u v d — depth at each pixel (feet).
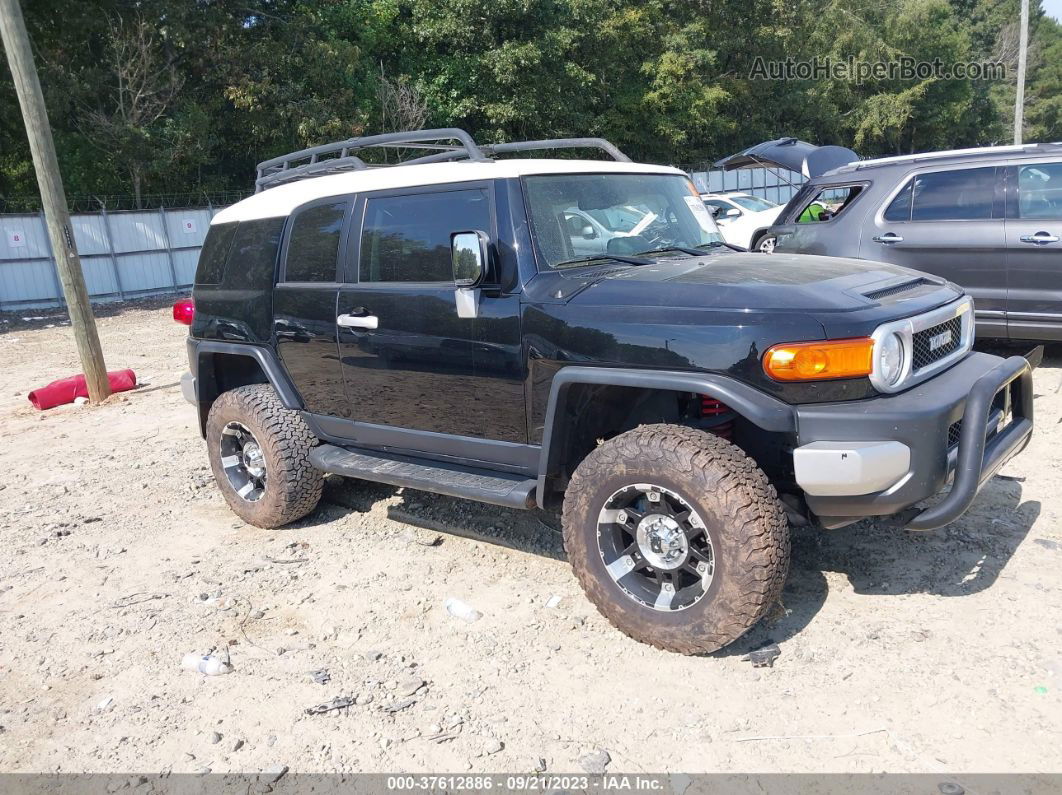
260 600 14.01
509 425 12.91
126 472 21.47
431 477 13.84
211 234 17.85
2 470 22.54
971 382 11.23
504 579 14.10
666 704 10.41
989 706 9.80
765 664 10.96
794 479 11.70
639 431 11.16
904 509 10.98
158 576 15.21
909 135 163.02
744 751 9.48
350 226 14.84
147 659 12.40
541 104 90.94
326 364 15.26
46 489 20.53
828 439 10.36
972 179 23.12
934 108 155.84
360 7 93.45
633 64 107.76
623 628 11.61
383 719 10.56
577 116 94.68
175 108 81.30
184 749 10.29
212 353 17.48
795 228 26.27
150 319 55.47
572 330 11.75
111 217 68.13
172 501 19.13
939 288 12.38
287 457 16.06
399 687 11.21
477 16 87.10
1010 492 15.70
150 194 83.05
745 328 10.53
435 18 89.76
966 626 11.46
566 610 12.89
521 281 12.48
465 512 16.90
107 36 76.95
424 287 13.64
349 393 15.06
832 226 25.36
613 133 106.22
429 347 13.52
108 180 80.94
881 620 11.81
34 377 36.50
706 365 10.70
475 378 13.06
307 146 83.76
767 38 124.16
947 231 23.18
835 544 14.20
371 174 14.89
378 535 16.33
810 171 35.91
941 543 13.87
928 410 10.28
